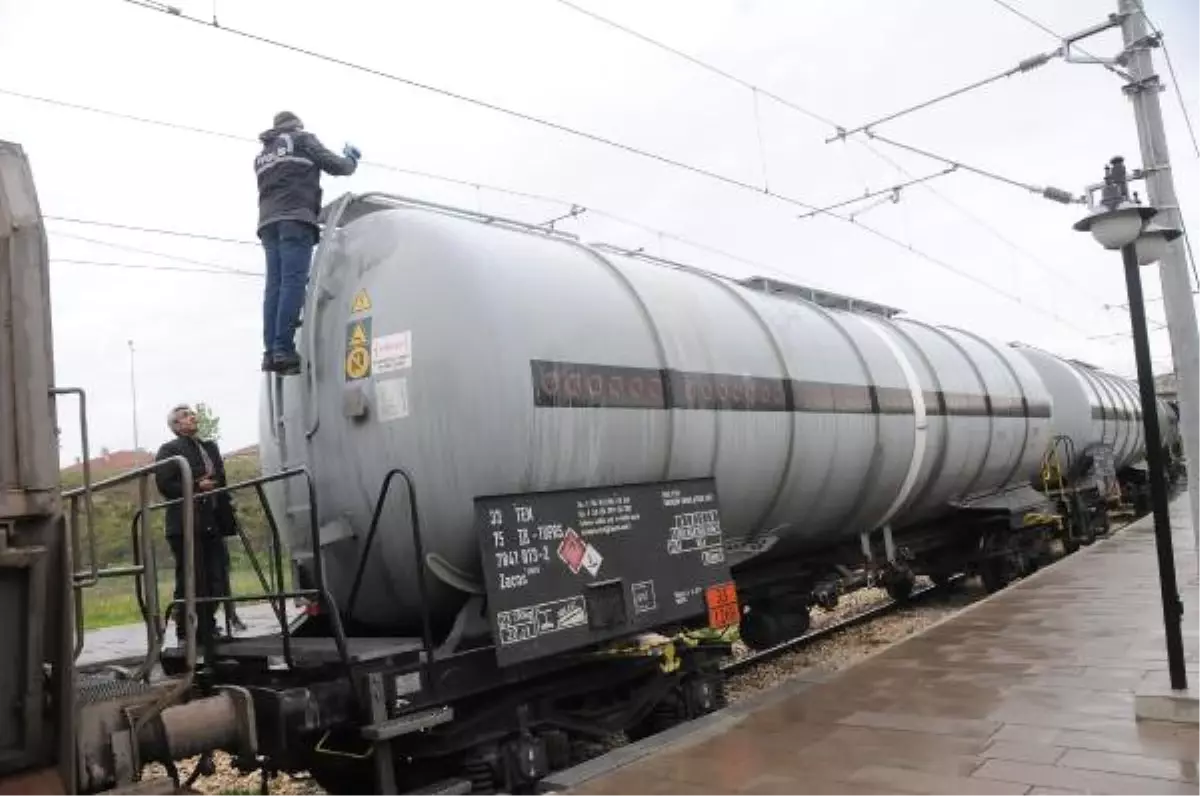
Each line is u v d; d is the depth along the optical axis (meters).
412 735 5.95
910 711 6.59
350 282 6.57
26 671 3.93
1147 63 10.84
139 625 19.23
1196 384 10.57
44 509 3.96
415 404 6.03
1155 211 6.30
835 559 11.15
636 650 6.76
